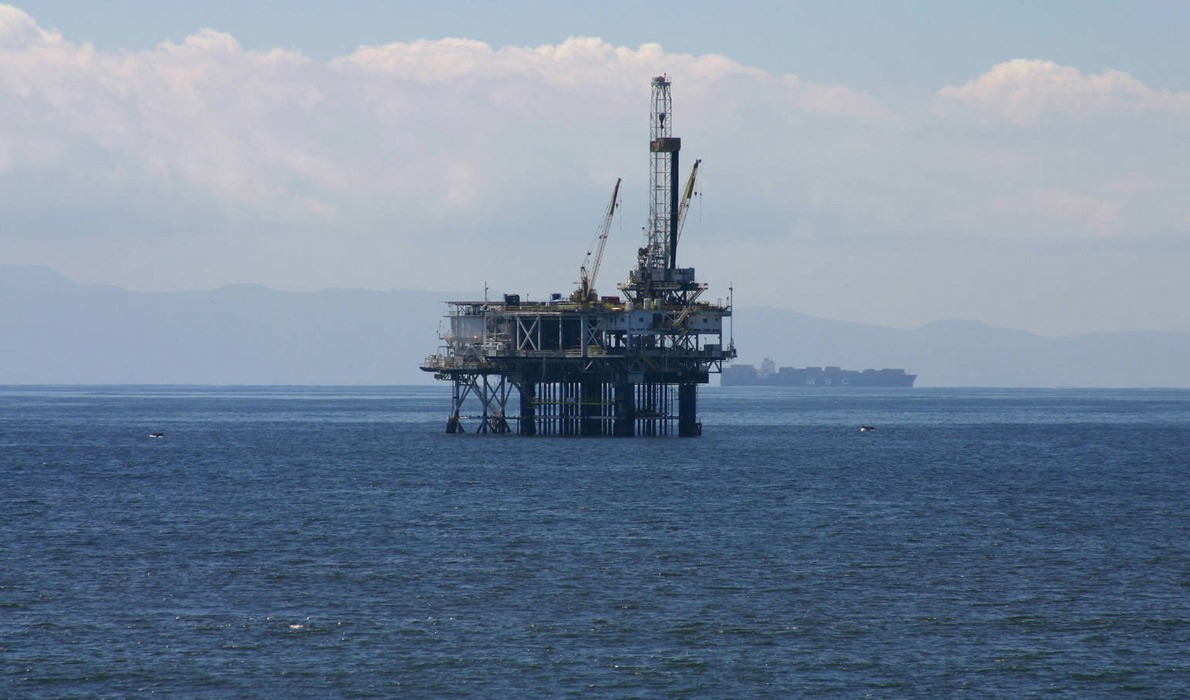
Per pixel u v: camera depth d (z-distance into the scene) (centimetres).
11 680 16325
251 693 15975
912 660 17275
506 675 16625
